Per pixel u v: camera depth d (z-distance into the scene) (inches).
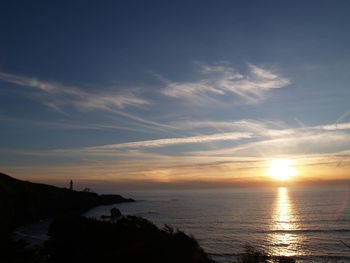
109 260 807.7
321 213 5024.6
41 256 785.6
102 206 7185.0
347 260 2007.9
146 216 4675.2
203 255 950.4
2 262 632.4
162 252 852.6
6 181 3838.6
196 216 4667.8
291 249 2345.0
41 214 4517.7
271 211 5472.4
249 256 1133.7
